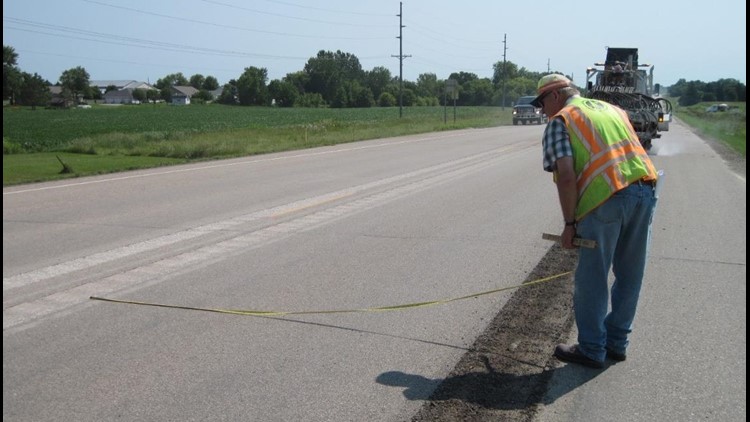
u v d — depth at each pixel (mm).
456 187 13891
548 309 5832
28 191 13422
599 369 4629
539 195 12719
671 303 6086
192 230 9289
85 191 13375
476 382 4383
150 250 8070
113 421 3857
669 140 29469
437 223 9844
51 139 35844
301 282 6688
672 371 4609
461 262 7492
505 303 6000
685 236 8984
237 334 5230
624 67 25328
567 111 4355
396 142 29297
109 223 9867
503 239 8727
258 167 18156
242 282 6684
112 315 5676
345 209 11047
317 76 154500
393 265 7363
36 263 7453
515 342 5078
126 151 23766
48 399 4125
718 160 20047
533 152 23328
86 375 4469
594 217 4320
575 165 4309
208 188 13734
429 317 5633
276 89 145625
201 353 4844
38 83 109438
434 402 4094
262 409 4000
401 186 13984
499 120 57844
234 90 153500
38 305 5949
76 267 7266
